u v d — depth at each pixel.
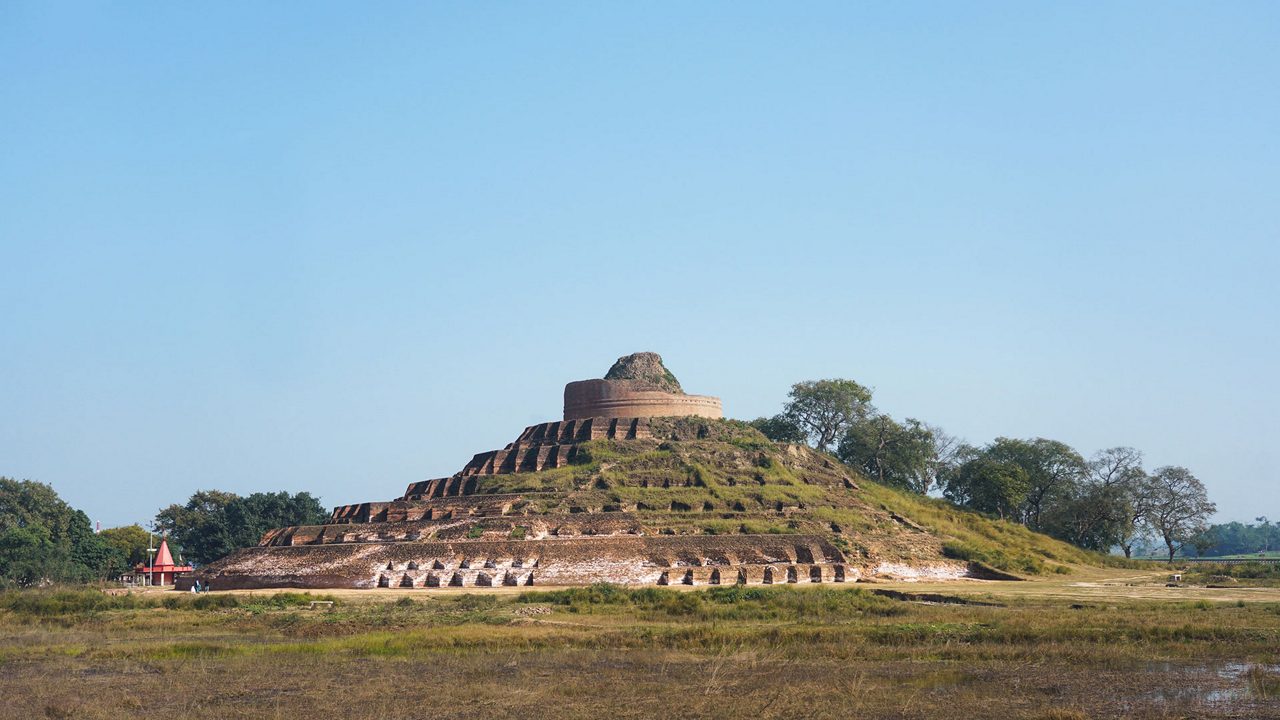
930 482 187.25
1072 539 180.12
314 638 75.62
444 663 64.38
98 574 167.00
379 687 57.81
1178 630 70.56
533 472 143.12
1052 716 49.31
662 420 153.75
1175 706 51.28
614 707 52.53
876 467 180.75
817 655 66.06
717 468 142.38
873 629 73.69
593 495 132.88
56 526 176.88
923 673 59.84
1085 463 184.12
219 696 56.50
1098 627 73.06
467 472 154.88
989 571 125.75
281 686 58.72
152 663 66.56
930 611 84.50
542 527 122.06
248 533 175.25
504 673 61.28
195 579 122.88
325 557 118.06
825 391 183.50
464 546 115.75
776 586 105.44
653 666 62.94
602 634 73.44
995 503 173.25
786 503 134.75
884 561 123.44
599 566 112.94
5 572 143.62
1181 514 181.50
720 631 74.31
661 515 128.38
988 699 53.28
